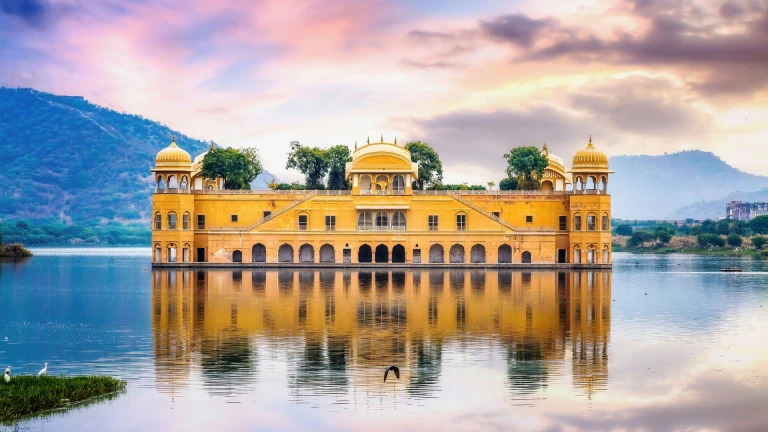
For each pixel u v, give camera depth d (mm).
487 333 66875
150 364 55750
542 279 114938
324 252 143500
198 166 162250
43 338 65125
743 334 67562
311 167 167625
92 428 43406
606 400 48250
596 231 138625
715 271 143250
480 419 44844
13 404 45312
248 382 51250
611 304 85875
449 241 138875
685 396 49062
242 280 111188
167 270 132125
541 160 158125
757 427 43969
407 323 71375
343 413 45656
